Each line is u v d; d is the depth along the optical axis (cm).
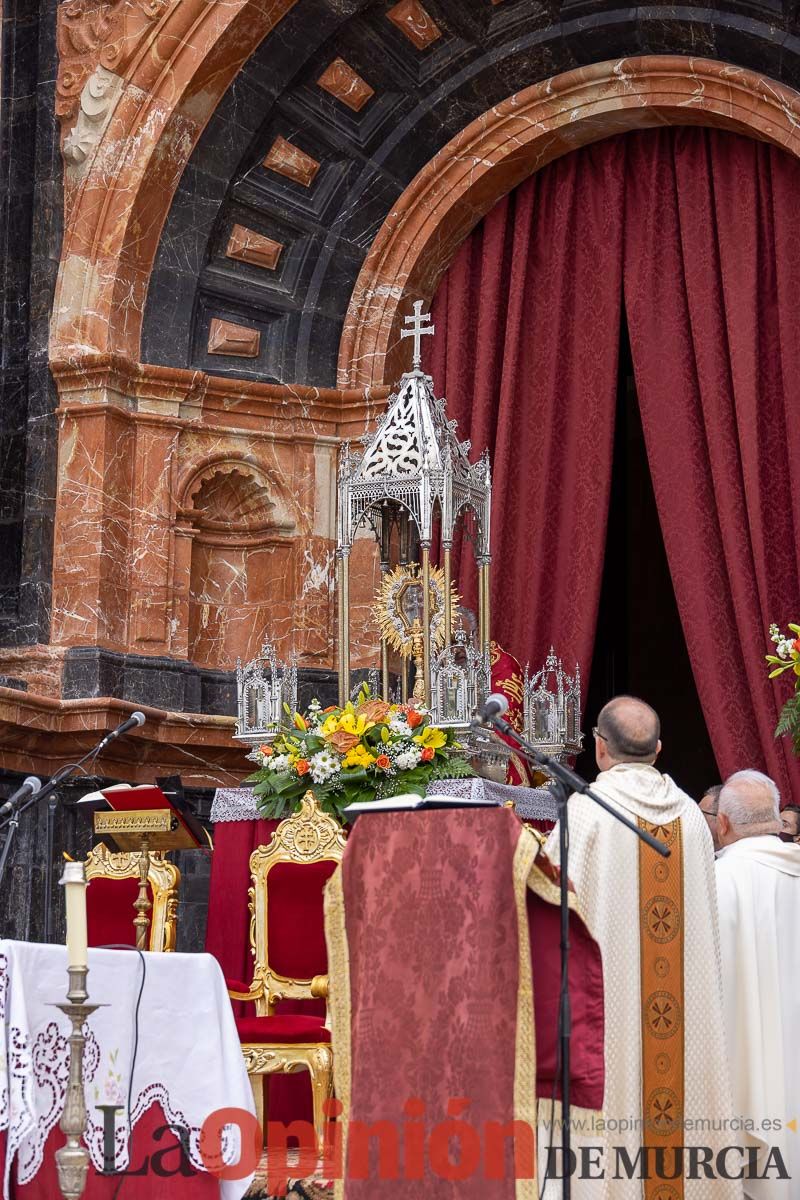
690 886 588
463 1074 509
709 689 1070
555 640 1127
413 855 530
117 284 1135
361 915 535
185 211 1151
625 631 1462
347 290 1195
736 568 1065
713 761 1560
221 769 1127
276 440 1179
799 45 1045
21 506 1134
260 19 1109
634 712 605
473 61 1153
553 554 1137
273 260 1189
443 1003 516
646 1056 573
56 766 1084
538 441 1150
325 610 1168
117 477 1129
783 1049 616
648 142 1138
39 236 1158
